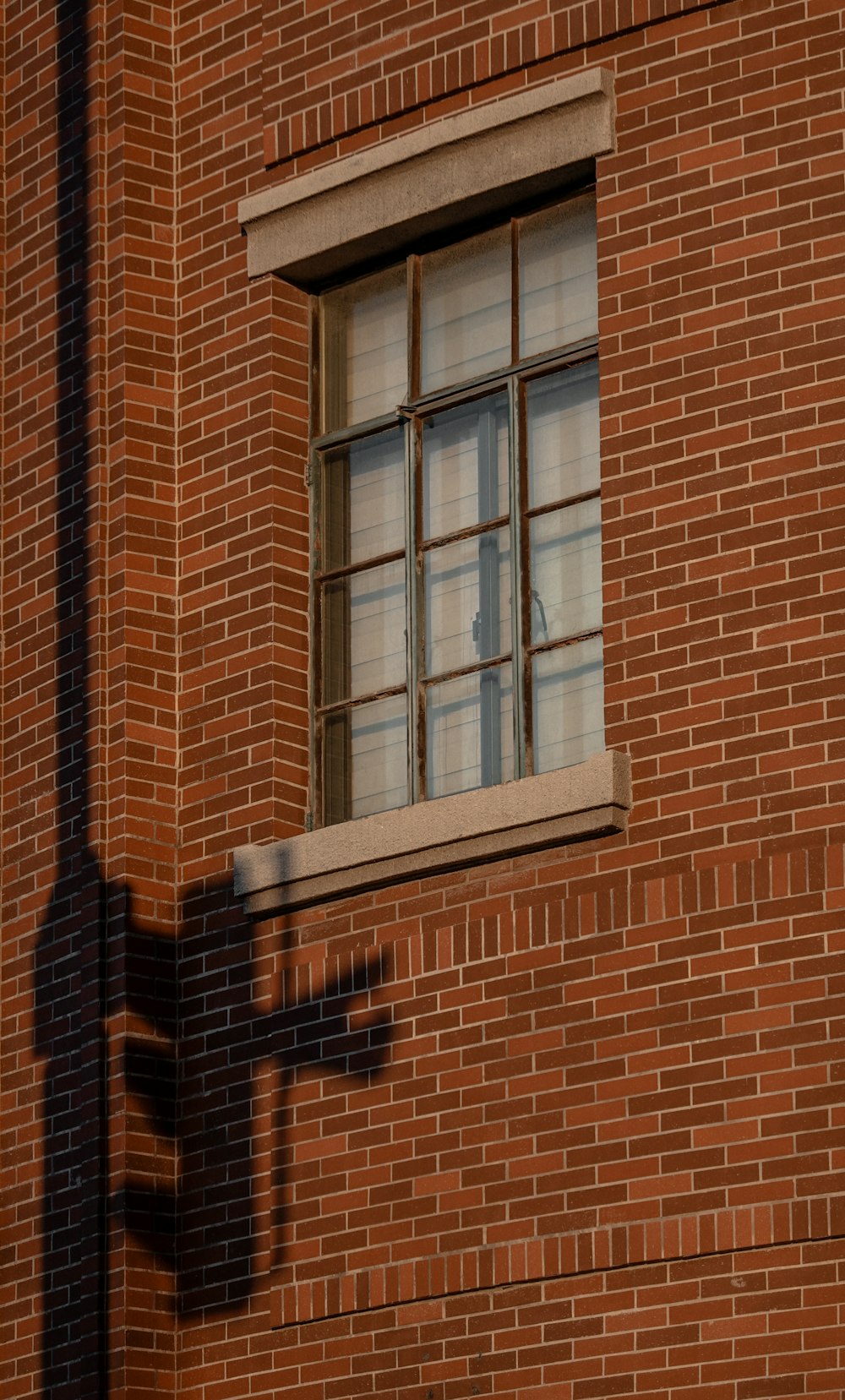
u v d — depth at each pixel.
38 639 26.00
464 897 22.30
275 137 25.36
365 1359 22.02
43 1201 24.53
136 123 26.19
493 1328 21.23
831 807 20.36
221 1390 23.02
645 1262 20.41
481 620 23.59
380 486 24.67
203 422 25.50
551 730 22.77
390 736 24.02
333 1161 22.66
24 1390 24.11
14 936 25.59
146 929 24.33
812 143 21.62
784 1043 20.11
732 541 21.33
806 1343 19.52
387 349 24.86
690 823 21.02
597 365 23.16
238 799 24.31
